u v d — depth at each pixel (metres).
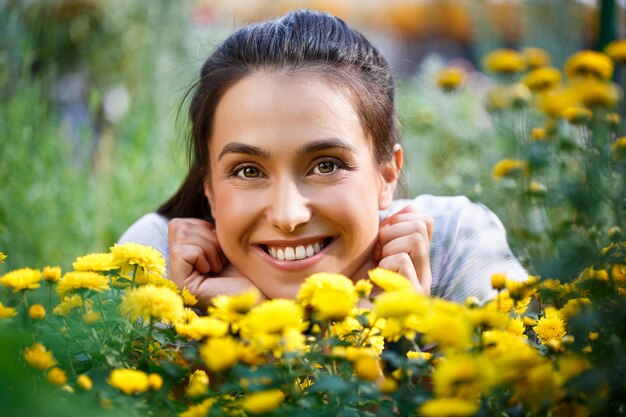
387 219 2.08
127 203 3.51
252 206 1.82
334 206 1.80
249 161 1.82
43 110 3.75
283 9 3.04
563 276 1.50
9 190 3.28
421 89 4.74
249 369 1.26
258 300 1.92
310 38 1.94
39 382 1.25
